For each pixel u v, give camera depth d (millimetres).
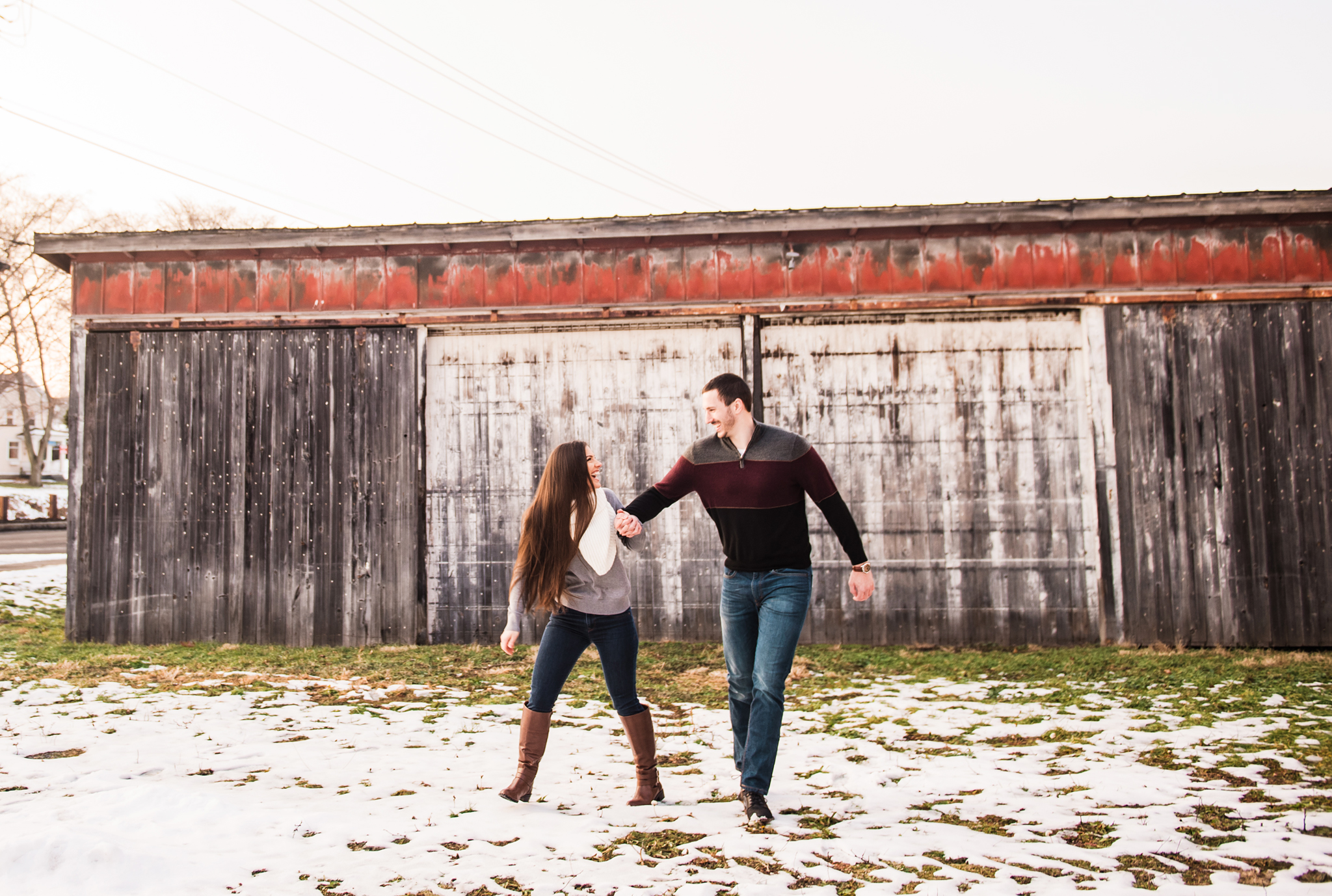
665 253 7613
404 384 7730
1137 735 4215
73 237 7652
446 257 7758
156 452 7742
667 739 4320
